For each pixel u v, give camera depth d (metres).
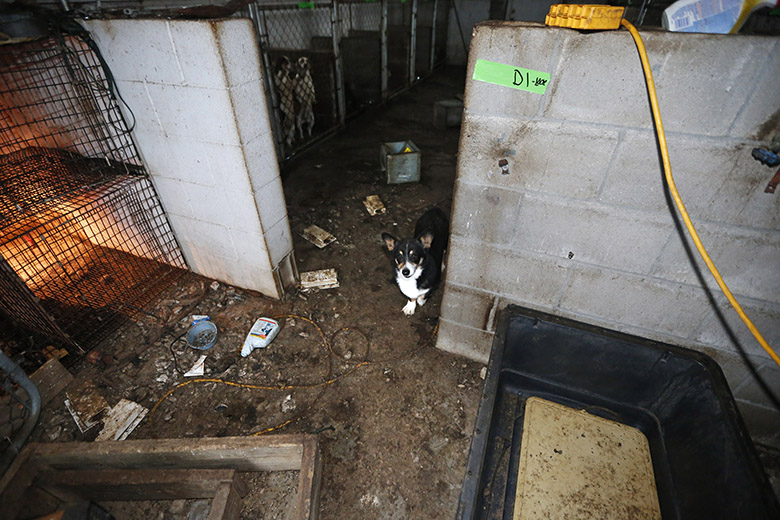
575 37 1.45
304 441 1.96
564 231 1.99
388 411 2.49
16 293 2.61
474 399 2.56
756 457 1.50
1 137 3.17
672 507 1.89
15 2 2.16
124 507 2.08
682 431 1.99
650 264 1.91
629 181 1.70
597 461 2.11
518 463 2.17
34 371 2.71
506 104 1.71
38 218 2.75
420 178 5.66
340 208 4.90
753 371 2.01
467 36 12.71
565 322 2.16
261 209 2.83
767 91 1.31
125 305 3.29
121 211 3.14
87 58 2.52
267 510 2.02
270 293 3.39
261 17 5.04
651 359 2.08
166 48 2.22
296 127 6.53
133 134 2.82
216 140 2.52
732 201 1.58
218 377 2.73
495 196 2.02
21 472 1.88
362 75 8.62
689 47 1.33
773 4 1.32
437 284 3.26
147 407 2.52
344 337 3.06
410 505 2.04
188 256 3.56
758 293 1.76
